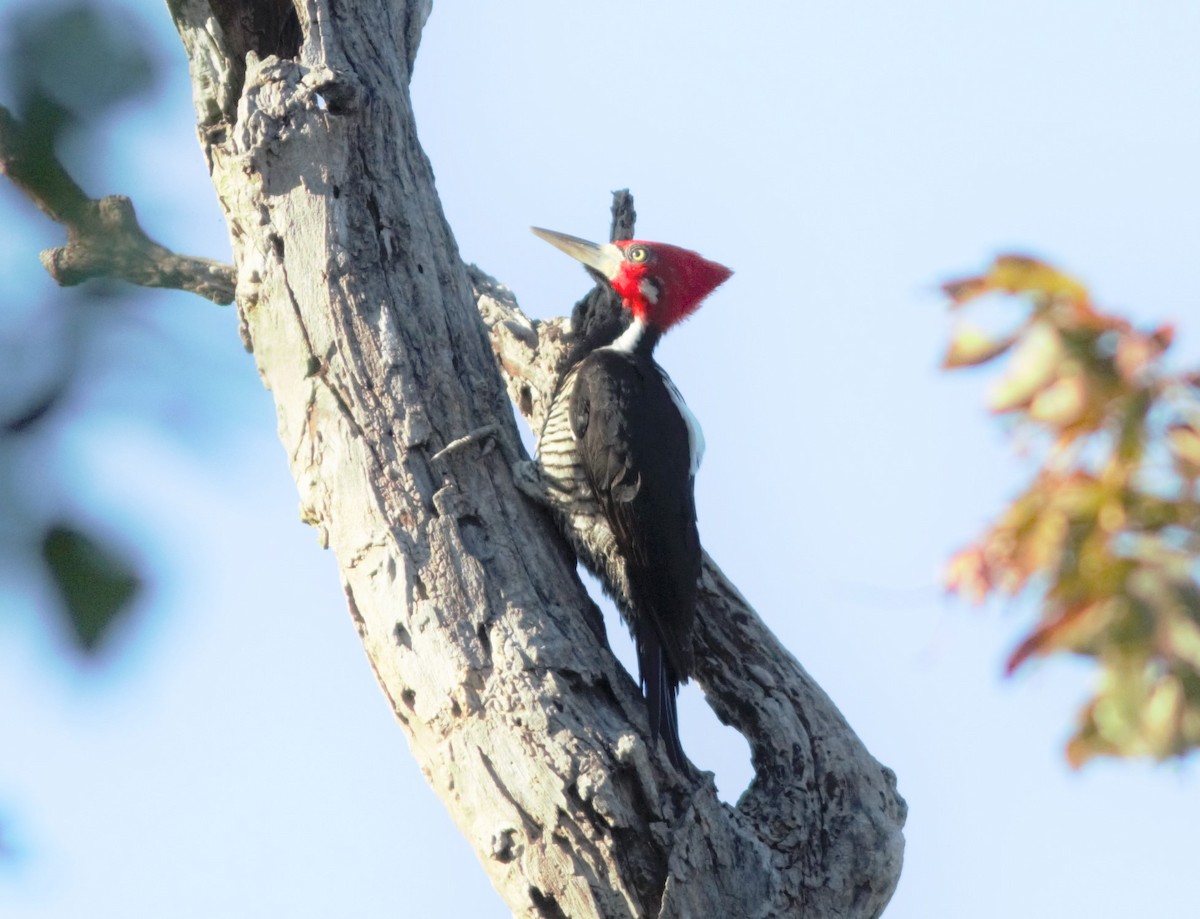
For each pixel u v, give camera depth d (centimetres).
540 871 954
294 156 1107
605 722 1004
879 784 1133
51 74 516
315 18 1140
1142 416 547
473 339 1159
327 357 1086
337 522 1070
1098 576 540
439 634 1019
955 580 573
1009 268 573
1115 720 521
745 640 1198
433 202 1166
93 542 466
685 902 961
